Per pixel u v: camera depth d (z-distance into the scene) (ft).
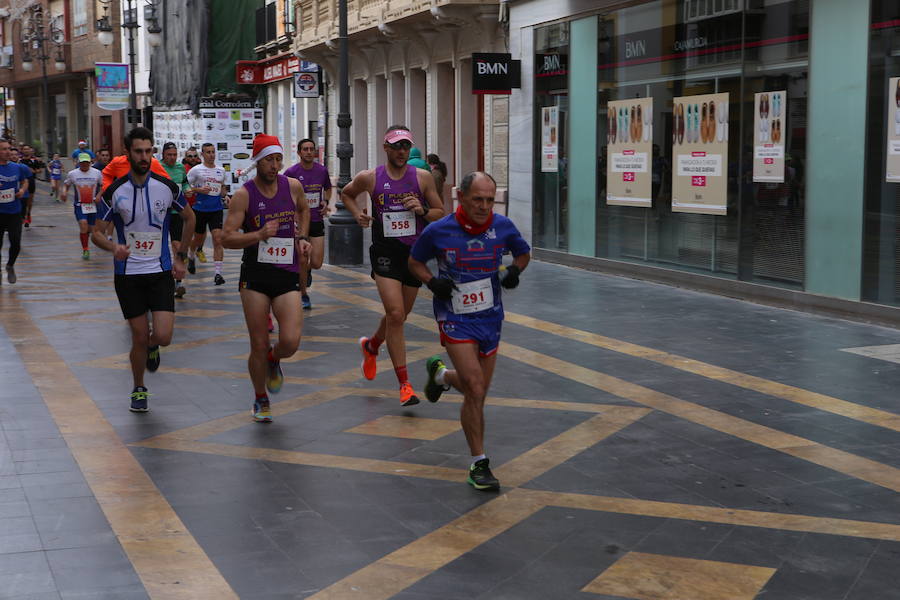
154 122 138.31
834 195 35.70
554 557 14.83
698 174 42.73
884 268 33.88
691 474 18.61
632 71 47.03
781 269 38.42
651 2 45.50
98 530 15.79
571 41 51.80
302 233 22.40
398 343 23.72
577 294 41.78
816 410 23.04
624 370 27.22
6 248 65.51
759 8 38.86
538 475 18.61
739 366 27.63
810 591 13.67
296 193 22.22
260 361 22.17
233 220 21.75
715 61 41.39
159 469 18.90
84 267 54.34
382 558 14.78
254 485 18.02
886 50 33.32
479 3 59.88
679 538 15.55
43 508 16.75
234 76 118.32
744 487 17.89
